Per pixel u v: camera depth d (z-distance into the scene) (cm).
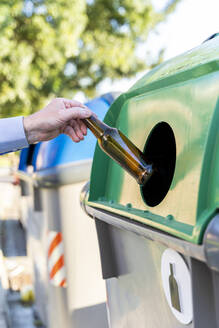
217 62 115
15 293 482
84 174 288
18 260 611
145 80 161
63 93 1361
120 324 178
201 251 97
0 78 1078
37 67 1095
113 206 159
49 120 171
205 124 110
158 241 119
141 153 148
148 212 135
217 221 95
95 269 291
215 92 110
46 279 319
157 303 140
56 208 290
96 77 1392
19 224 805
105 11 1298
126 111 170
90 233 290
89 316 289
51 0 1022
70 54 1077
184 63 137
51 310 306
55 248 292
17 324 390
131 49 1334
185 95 124
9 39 1022
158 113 142
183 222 111
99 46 1319
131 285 161
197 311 105
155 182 152
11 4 962
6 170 1695
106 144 154
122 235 163
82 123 179
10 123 176
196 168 110
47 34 1041
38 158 313
